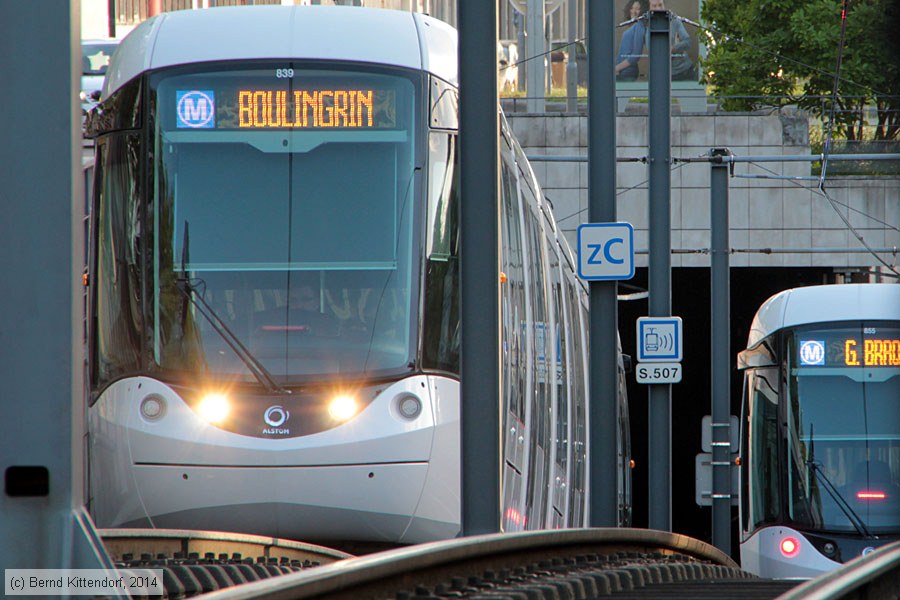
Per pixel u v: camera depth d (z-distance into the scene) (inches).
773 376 2834.6
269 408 1759.4
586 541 1579.7
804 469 2765.7
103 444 1808.6
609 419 2372.0
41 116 801.6
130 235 1839.3
